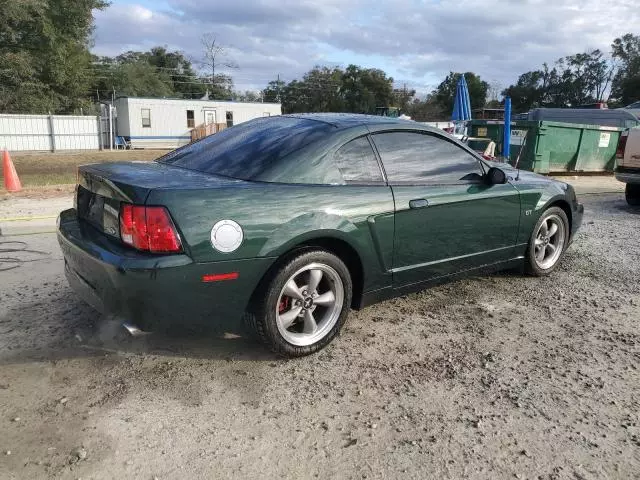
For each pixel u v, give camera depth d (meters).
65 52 33.16
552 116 18.81
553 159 13.94
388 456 2.62
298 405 3.02
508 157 12.82
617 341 3.94
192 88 74.56
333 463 2.56
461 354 3.68
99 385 3.16
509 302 4.66
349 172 3.68
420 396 3.15
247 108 39.25
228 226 3.06
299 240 3.30
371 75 78.56
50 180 13.55
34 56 30.81
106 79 60.94
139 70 66.81
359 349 3.72
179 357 3.53
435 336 3.96
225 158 3.75
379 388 3.22
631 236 7.31
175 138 36.38
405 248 3.90
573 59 82.31
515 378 3.38
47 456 2.54
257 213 3.17
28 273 5.10
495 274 5.41
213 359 3.51
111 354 3.53
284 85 80.94
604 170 15.26
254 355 3.58
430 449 2.68
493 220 4.50
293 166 3.48
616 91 79.56
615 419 2.97
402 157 3.99
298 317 3.54
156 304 2.98
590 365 3.57
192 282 3.00
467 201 4.22
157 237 2.93
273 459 2.57
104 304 3.21
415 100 82.81
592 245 6.74
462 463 2.58
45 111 33.25
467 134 14.88
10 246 6.16
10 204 9.27
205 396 3.08
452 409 3.02
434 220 4.03
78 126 32.44
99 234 3.33
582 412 3.03
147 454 2.58
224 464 2.53
